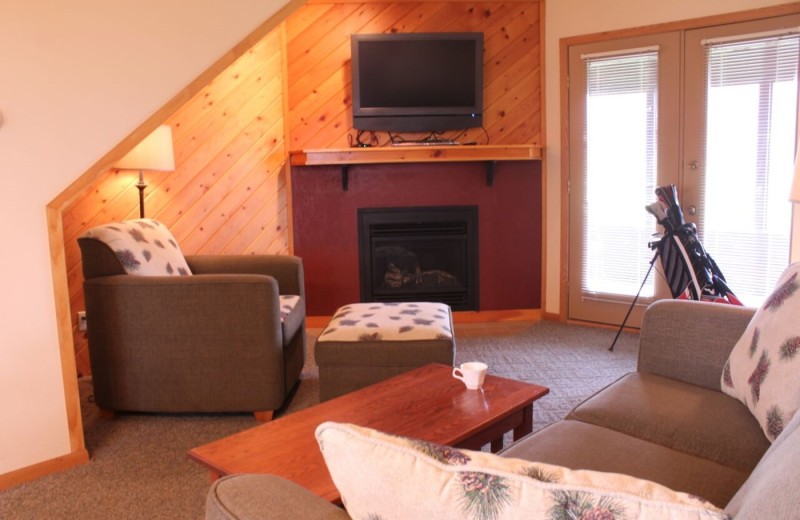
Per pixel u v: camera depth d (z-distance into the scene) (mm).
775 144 3801
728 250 4023
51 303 2422
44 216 2375
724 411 1778
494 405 1988
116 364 2951
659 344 2129
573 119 4543
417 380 2234
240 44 2514
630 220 4371
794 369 1530
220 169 4379
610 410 1812
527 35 4648
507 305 4832
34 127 2312
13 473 2377
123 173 4008
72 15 2320
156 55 2434
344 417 1894
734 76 3898
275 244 4609
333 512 840
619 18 4273
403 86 4539
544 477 700
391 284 4820
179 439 2783
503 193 4742
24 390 2389
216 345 2912
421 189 4695
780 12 3711
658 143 4199
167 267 3244
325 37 4543
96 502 2244
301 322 3537
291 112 4559
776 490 693
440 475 723
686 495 664
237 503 859
